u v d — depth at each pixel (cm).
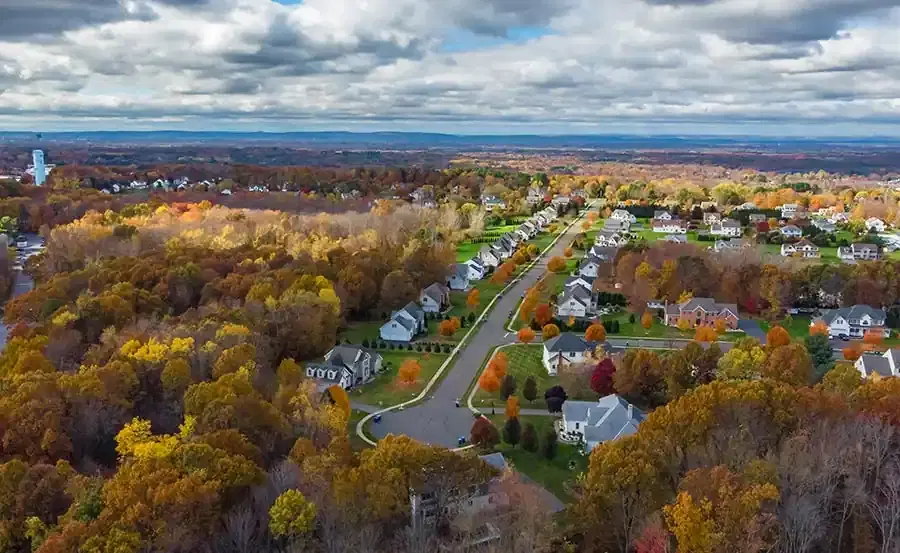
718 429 7969
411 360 14275
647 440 7962
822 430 7944
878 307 16562
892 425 8262
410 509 7388
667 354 13125
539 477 9469
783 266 18350
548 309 16200
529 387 11919
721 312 15738
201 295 15912
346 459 8206
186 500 6838
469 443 10544
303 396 10088
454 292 19975
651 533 6719
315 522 7150
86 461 9094
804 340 13550
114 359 10925
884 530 7000
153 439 8831
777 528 6744
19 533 7212
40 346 11919
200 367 11212
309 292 14800
